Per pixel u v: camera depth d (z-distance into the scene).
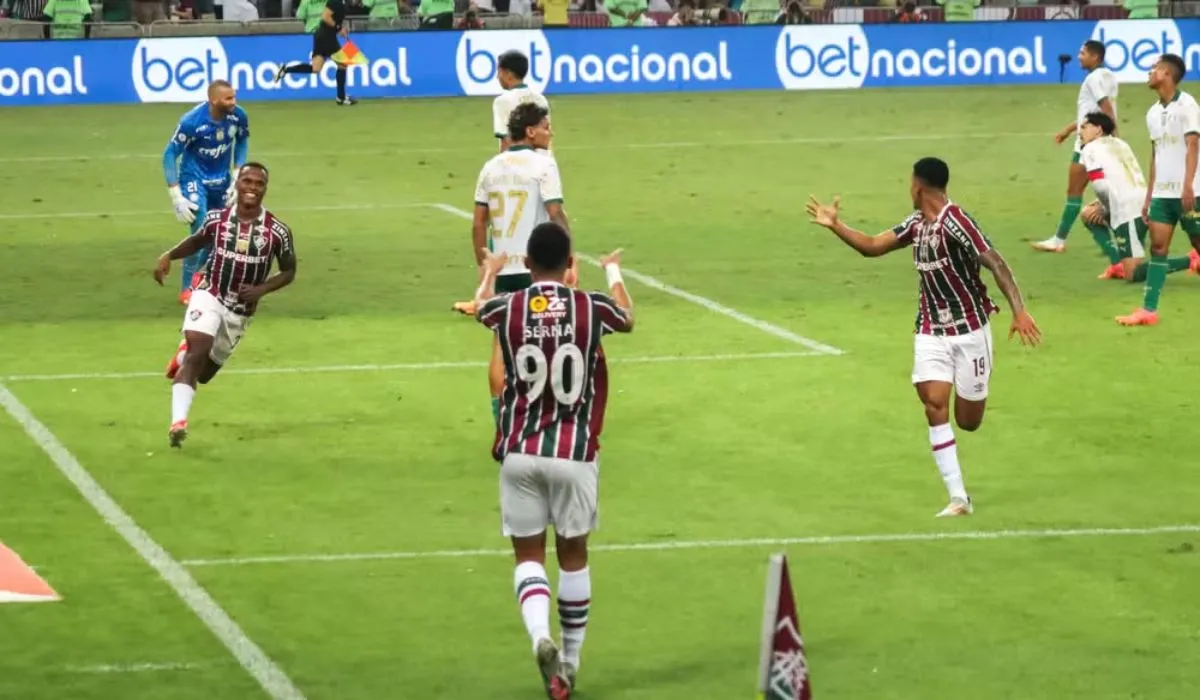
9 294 65.50
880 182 90.94
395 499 39.56
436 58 130.50
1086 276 67.00
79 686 28.67
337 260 72.12
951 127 110.50
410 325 59.16
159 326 59.59
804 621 31.58
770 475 41.16
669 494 39.72
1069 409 47.00
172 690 28.47
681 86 132.00
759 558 35.19
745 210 83.62
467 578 34.12
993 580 33.69
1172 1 136.88
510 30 130.75
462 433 45.38
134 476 41.53
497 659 29.84
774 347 55.06
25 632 31.25
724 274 68.06
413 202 87.50
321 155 102.75
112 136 111.44
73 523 37.88
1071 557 35.00
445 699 28.08
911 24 132.38
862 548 35.72
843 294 63.94
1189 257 63.28
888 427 45.34
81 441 44.75
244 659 29.88
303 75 130.25
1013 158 98.31
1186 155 56.03
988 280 66.56
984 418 46.12
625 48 131.25
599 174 95.19
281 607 32.53
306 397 49.31
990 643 30.34
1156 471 41.19
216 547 36.19
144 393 49.94
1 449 44.06
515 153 40.75
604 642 30.61
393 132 111.94
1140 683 28.41
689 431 45.25
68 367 53.34
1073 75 132.62
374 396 49.38
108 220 83.06
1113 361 52.66
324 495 39.91
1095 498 39.06
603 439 44.56
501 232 40.69
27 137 111.00
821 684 28.55
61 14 131.75
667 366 52.59
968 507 37.91
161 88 128.88
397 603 32.72
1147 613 31.73
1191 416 46.16
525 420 27.78
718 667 29.34
